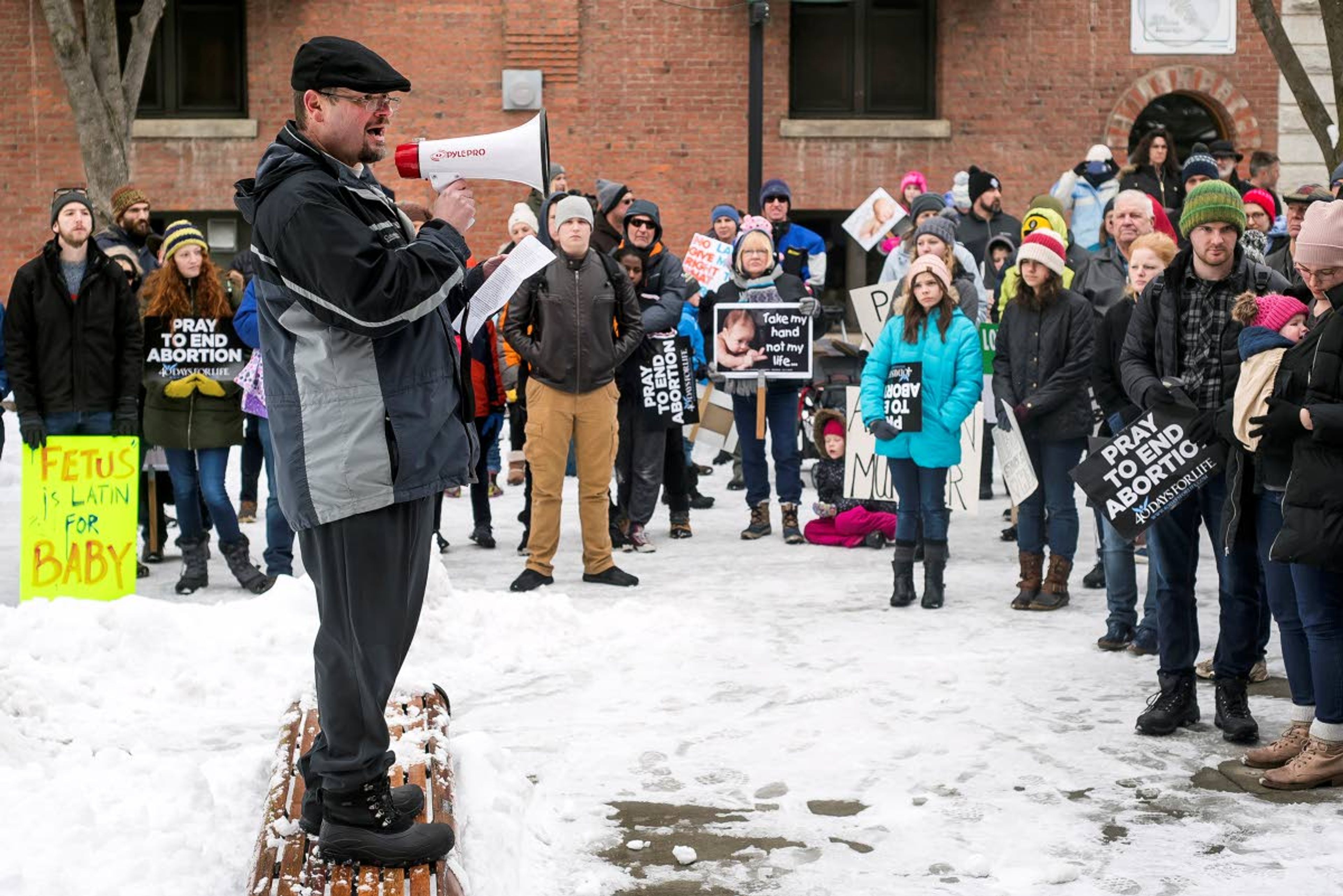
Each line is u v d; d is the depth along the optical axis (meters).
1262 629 6.38
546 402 8.53
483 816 4.45
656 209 9.84
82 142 13.73
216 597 8.52
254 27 17.17
